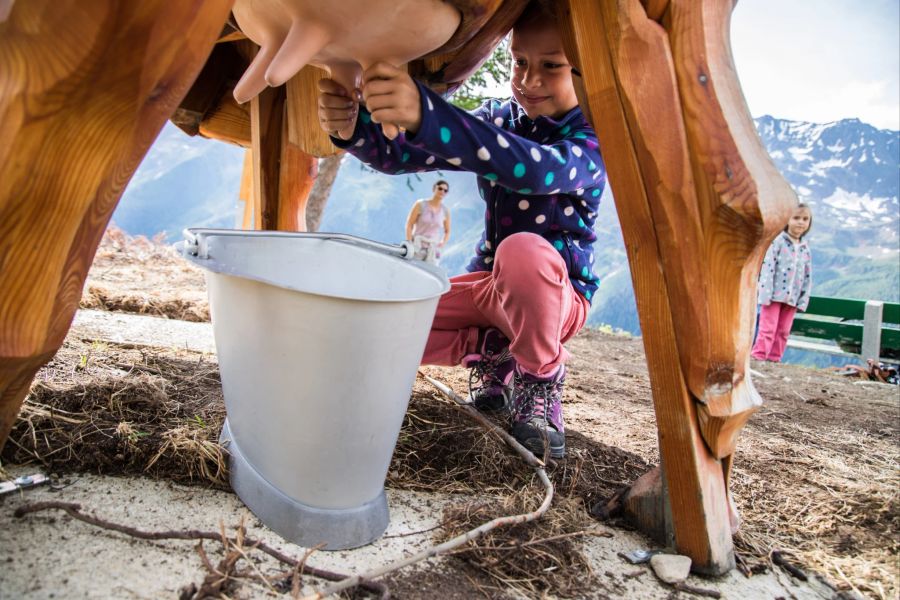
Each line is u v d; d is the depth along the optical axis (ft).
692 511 4.20
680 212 3.85
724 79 3.76
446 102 4.19
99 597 3.02
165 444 4.30
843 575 4.43
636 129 3.87
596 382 9.89
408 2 3.28
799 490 5.86
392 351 3.62
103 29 2.39
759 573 4.37
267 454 3.88
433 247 4.84
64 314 3.01
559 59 5.20
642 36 3.77
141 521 3.71
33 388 4.81
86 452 4.21
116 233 17.71
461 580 3.72
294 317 3.47
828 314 21.29
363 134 4.87
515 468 5.23
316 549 3.68
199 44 2.69
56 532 3.45
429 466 5.06
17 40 2.42
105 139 2.69
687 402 4.08
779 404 10.31
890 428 9.36
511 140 4.48
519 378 5.76
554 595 3.75
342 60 4.05
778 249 17.78
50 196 2.67
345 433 3.67
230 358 3.93
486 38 4.42
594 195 5.74
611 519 4.74
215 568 3.37
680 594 3.97
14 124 2.50
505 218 5.78
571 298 5.58
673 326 4.04
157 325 8.24
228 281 3.76
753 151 3.73
